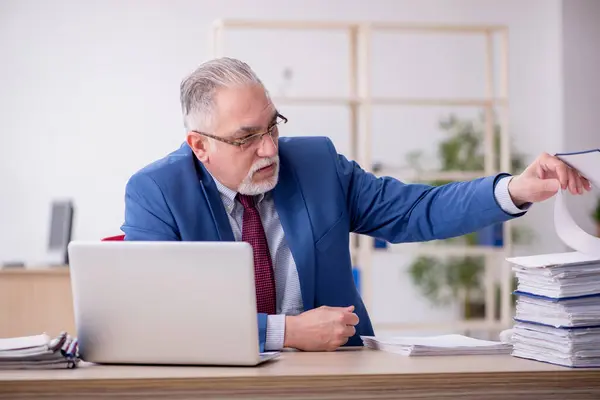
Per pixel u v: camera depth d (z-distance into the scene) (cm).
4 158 533
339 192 214
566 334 152
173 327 155
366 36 477
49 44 537
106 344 159
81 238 537
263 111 194
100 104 541
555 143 570
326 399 140
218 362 155
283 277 206
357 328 210
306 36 552
